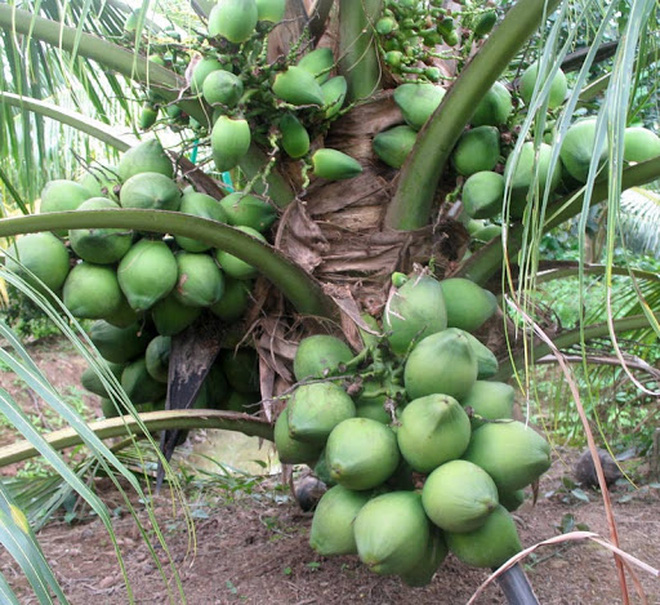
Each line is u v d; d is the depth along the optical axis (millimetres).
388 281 2053
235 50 2012
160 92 2307
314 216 2275
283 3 2031
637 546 2588
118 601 2281
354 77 2312
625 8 2416
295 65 2303
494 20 2205
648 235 5445
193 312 2252
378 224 2258
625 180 1867
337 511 1725
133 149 2283
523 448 1641
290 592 2279
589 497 3264
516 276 2336
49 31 2240
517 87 2297
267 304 2279
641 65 1826
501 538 1610
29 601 2324
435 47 2486
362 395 1820
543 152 1904
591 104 2150
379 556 1550
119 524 3098
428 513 1575
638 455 3801
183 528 2988
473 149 2059
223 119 1963
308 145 2166
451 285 2025
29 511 2664
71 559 2695
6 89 3051
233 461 5539
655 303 3277
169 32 2275
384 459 1643
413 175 2119
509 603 1629
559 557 2500
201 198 2182
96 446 1135
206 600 2254
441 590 2262
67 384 8305
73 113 2703
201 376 2295
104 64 2307
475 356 1729
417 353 1718
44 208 2156
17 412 1066
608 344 2486
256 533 2871
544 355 2334
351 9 2273
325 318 2117
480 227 2854
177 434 2385
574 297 6684
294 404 1802
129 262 2039
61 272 2121
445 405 1575
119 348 2488
